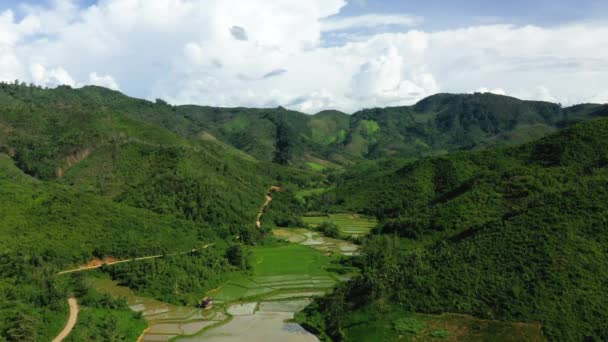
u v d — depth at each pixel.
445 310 77.12
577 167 124.19
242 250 132.25
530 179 127.69
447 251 92.25
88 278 99.88
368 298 86.25
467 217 124.81
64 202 123.69
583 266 76.31
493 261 83.75
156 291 102.50
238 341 80.94
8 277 89.19
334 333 81.75
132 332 81.19
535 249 82.25
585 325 68.00
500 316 72.38
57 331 75.06
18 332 68.81
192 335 83.44
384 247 127.75
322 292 110.12
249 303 102.56
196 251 123.75
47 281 89.50
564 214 88.75
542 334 67.88
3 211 111.62
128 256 115.06
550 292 73.31
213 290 110.31
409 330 75.25
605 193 90.75
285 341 81.06
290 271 126.44
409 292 83.25
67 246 107.94
